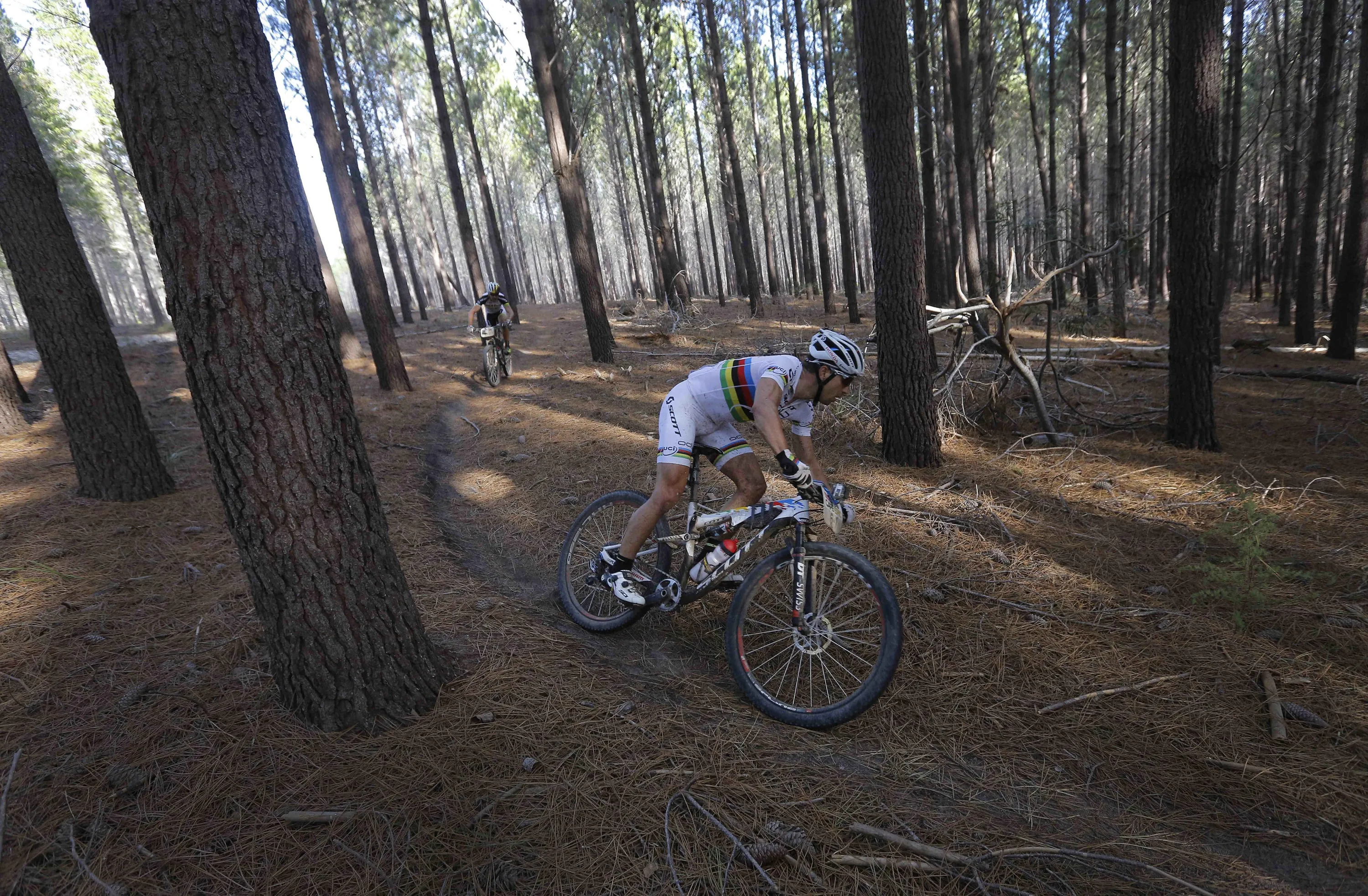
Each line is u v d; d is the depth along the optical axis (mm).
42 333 4582
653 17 19109
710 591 3045
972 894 1792
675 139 36656
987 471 5117
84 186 22562
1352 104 14922
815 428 6383
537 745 2350
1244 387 7375
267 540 2246
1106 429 6059
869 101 4875
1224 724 2398
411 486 5449
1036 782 2209
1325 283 16172
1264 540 3635
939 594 3295
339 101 14086
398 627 2486
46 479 5430
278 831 1978
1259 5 15828
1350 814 2012
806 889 1814
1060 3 18578
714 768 2252
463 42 28000
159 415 7871
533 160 34312
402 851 1913
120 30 1893
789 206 29406
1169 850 1928
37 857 1882
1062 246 12977
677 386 3096
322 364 2244
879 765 2295
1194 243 5086
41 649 2889
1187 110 4938
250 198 2037
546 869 1864
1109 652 2836
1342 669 2607
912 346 5137
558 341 15336
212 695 2559
